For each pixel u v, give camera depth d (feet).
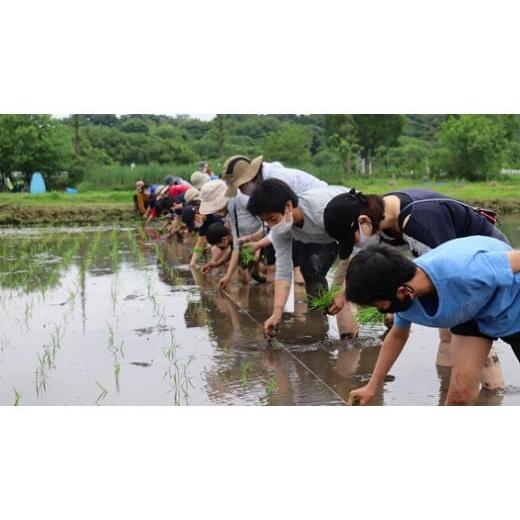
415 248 13.91
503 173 111.24
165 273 32.50
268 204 17.12
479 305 11.19
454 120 109.09
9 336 20.68
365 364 17.16
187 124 160.25
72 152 107.04
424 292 10.96
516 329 11.52
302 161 123.03
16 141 99.40
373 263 10.55
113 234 53.57
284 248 18.74
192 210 38.70
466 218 14.01
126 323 22.07
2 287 29.14
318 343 19.20
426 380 15.81
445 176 107.76
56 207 70.08
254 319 22.18
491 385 15.03
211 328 21.16
